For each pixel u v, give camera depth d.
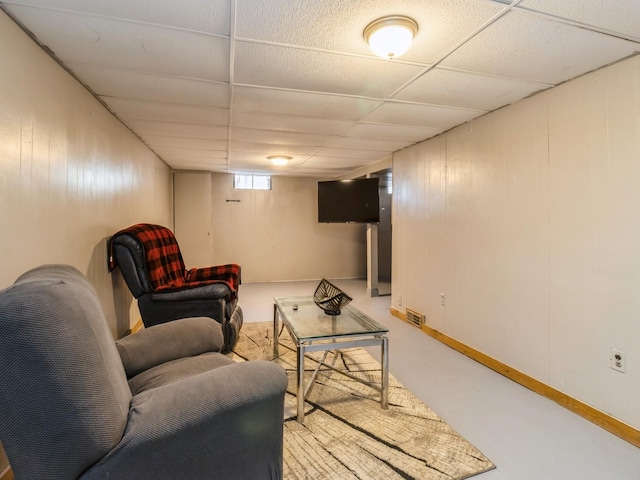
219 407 1.07
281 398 1.22
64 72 1.91
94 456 0.90
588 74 1.96
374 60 1.84
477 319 2.81
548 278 2.20
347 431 1.82
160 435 0.98
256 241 6.39
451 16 1.44
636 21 1.46
